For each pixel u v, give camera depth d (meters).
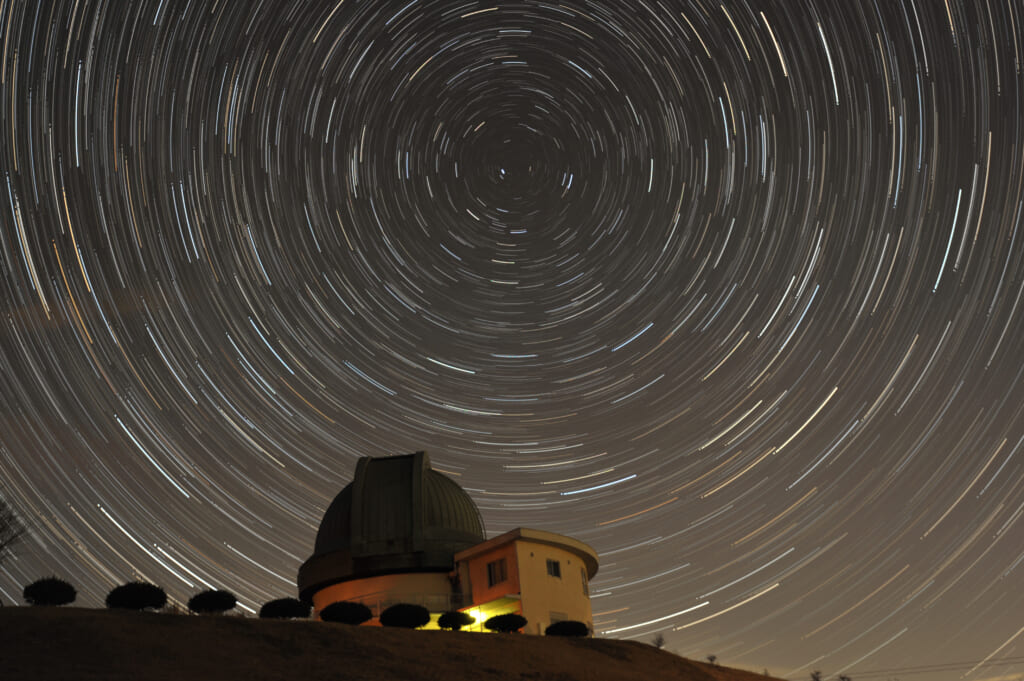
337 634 28.88
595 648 33.19
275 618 31.56
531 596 38.03
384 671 25.91
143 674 22.66
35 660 22.56
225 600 31.22
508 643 31.45
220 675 23.58
